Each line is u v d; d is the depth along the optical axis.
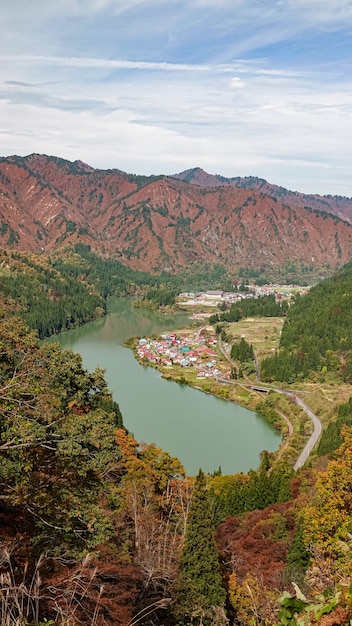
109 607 17.05
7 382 18.16
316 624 7.12
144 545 25.06
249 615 22.19
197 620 22.19
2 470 16.80
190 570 23.91
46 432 19.81
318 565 19.52
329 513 24.64
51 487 19.58
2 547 13.96
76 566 16.95
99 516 19.77
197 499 25.33
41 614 12.45
